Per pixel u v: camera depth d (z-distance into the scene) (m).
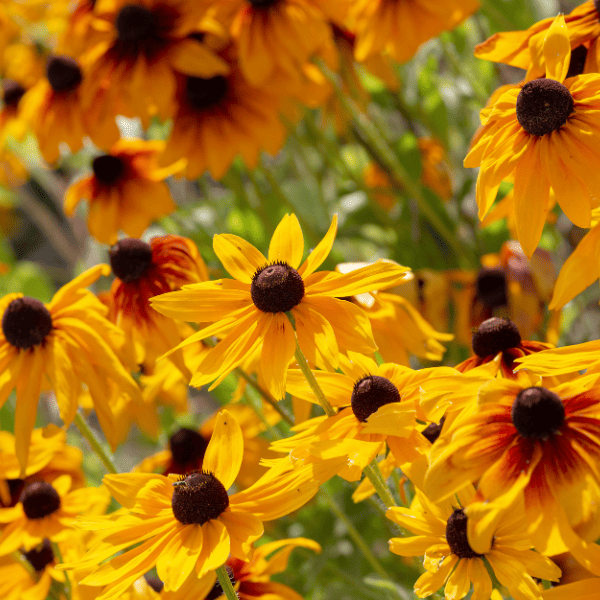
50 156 1.51
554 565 1.04
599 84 1.06
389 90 1.69
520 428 1.01
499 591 1.08
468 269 1.54
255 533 1.05
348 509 1.41
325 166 1.83
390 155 1.55
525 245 1.07
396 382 1.08
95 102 1.38
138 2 1.38
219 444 1.07
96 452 1.16
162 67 1.33
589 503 0.99
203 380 1.06
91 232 1.39
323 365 1.05
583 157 1.06
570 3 1.59
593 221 1.06
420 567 1.12
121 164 1.40
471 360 1.13
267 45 1.33
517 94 1.08
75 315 1.17
